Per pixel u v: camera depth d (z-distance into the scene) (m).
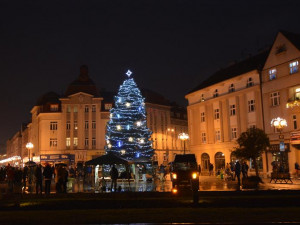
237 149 36.09
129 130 49.78
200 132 62.22
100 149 77.31
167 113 88.44
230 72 58.66
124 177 33.06
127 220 12.20
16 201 17.92
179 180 27.73
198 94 63.22
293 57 45.31
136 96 51.53
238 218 12.05
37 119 84.94
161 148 84.94
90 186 35.19
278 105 47.06
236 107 53.97
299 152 43.59
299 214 12.60
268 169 46.88
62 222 12.11
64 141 77.19
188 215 12.87
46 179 25.22
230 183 34.16
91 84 80.44
